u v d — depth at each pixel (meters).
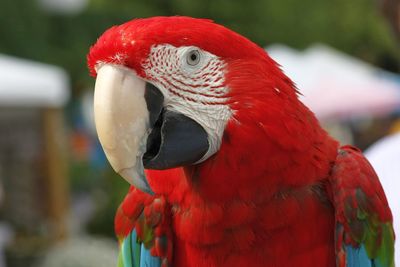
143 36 1.94
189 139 2.00
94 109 1.96
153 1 14.07
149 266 2.38
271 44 14.02
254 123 2.01
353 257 2.25
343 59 10.03
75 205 11.50
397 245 2.59
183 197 2.17
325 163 2.19
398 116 8.40
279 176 2.06
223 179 2.05
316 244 2.18
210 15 13.93
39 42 12.05
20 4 11.84
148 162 1.99
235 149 2.02
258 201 2.08
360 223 2.24
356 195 2.22
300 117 2.09
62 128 10.34
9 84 7.37
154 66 1.96
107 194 10.20
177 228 2.25
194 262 2.22
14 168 9.14
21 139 9.20
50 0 12.40
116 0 14.14
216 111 2.02
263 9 13.90
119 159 1.95
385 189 2.67
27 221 8.99
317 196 2.19
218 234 2.11
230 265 2.15
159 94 1.98
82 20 12.95
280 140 2.02
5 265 8.08
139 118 1.95
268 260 2.14
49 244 8.49
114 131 1.94
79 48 12.70
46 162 9.16
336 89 8.23
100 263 6.60
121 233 2.51
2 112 9.09
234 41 2.04
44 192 9.16
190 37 1.97
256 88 2.03
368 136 8.52
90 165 11.98
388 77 10.79
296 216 2.11
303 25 14.14
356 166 2.27
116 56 1.94
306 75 8.44
